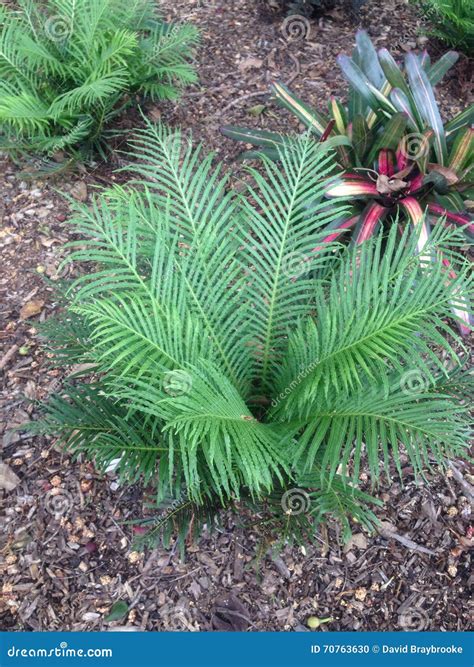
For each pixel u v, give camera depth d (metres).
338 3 4.11
